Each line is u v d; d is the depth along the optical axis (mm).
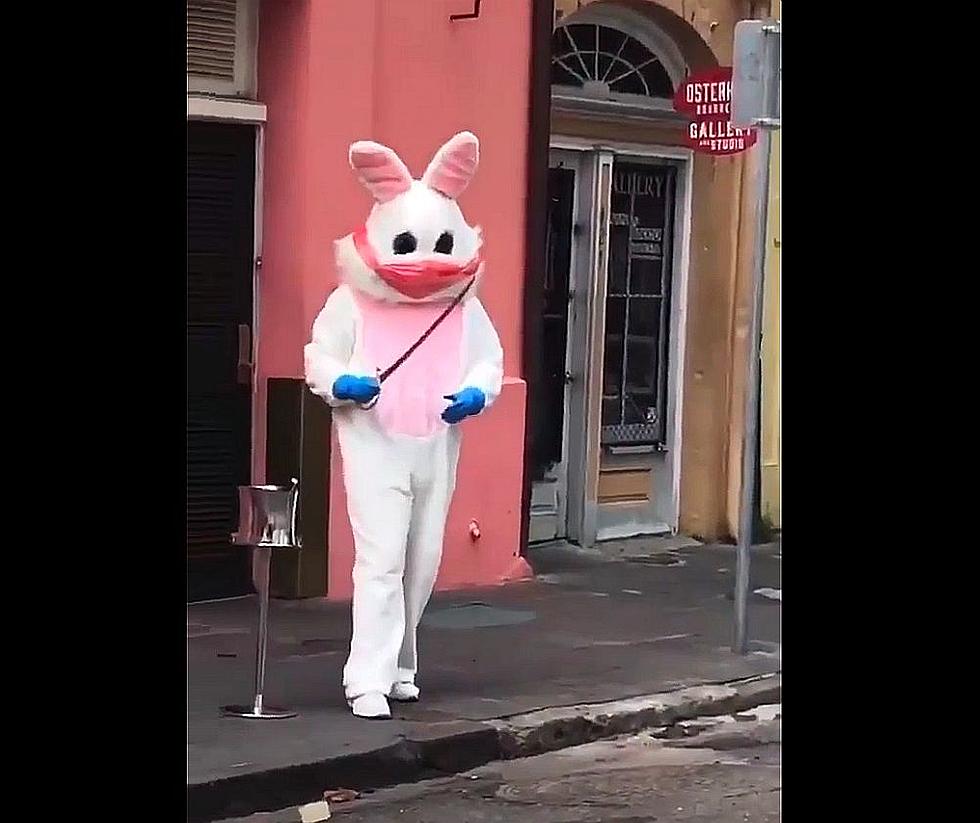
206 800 6242
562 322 11578
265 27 9508
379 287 7059
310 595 9578
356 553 7336
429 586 7457
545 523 11555
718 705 8047
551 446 11586
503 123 10383
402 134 9852
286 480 9500
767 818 6438
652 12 11586
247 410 9570
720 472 12344
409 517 7242
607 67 11672
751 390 8781
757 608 10023
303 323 9453
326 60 9453
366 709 7211
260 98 9539
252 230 9555
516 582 10531
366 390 6980
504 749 7219
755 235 8719
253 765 6445
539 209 10578
